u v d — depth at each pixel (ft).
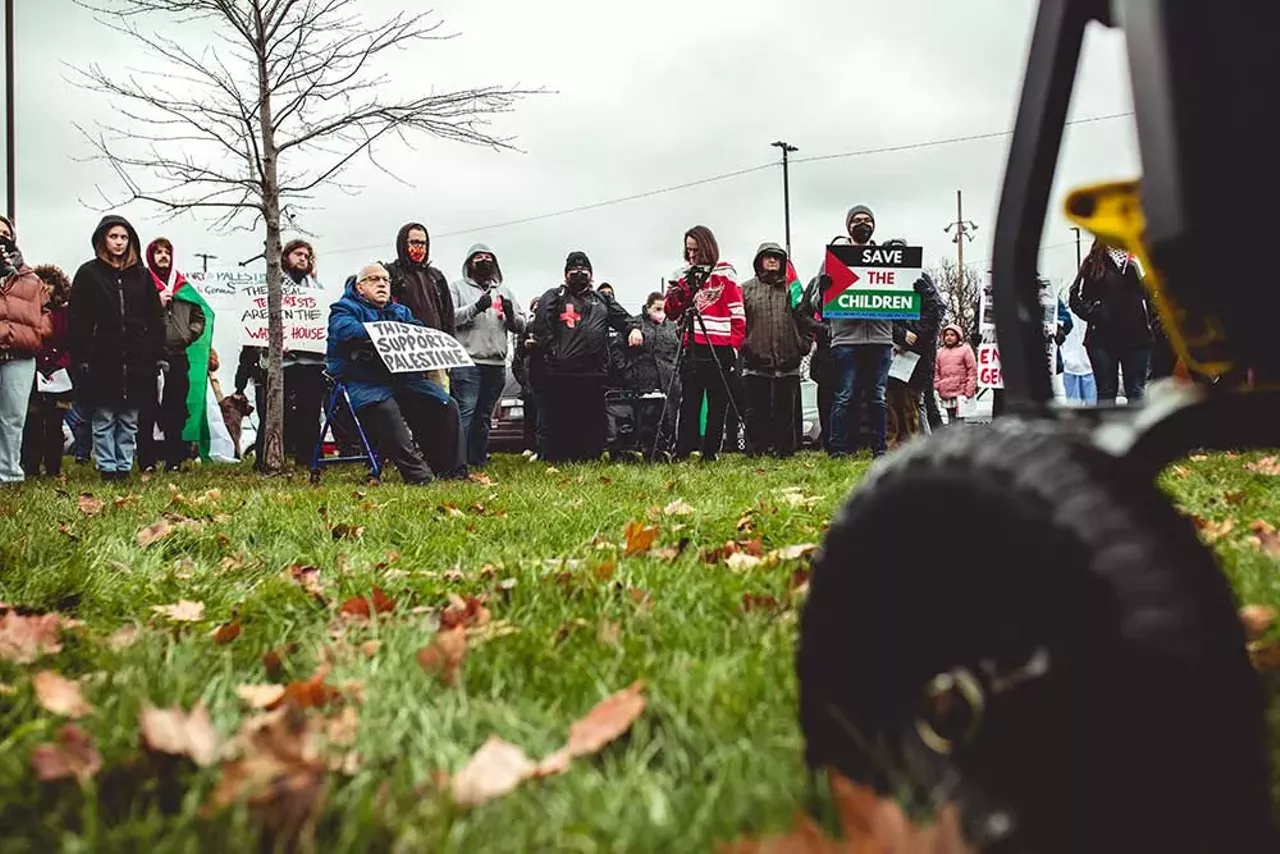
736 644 8.16
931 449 4.30
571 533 16.14
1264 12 3.59
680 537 14.69
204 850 4.94
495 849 4.80
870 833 4.16
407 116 36.63
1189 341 4.14
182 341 38.06
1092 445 3.96
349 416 38.37
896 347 37.73
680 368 36.24
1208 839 3.53
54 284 37.06
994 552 3.99
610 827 4.93
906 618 4.34
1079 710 3.73
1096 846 3.71
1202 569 3.68
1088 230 4.32
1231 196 3.60
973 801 4.06
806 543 13.37
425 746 6.23
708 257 35.45
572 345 36.81
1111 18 4.15
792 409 37.22
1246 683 3.58
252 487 29.14
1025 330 4.37
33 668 8.54
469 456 35.91
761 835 4.70
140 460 37.37
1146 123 3.65
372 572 12.61
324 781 5.39
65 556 13.57
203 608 11.03
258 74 36.19
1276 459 21.04
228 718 6.93
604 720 6.28
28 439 37.50
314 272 36.88
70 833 5.10
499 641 8.36
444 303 32.81
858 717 4.55
